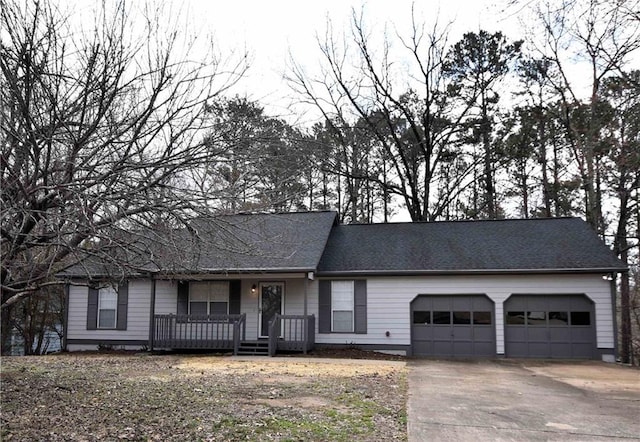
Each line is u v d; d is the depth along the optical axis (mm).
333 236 20047
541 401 8938
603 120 19781
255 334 17703
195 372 11906
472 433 6641
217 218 6746
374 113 26688
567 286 16203
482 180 27688
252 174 7250
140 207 6270
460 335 16734
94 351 18047
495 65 25453
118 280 7797
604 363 15094
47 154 5863
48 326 24172
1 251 5734
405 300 17141
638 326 21844
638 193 20344
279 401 8305
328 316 17531
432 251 17938
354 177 25812
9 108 5770
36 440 5703
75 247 6109
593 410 8211
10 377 9688
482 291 16703
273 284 17938
